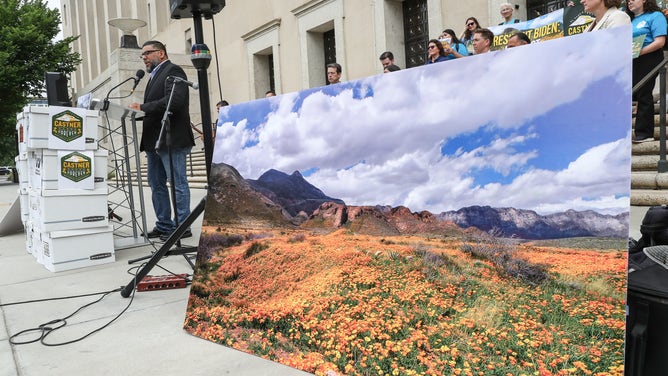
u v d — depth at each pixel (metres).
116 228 5.95
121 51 17.11
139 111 4.41
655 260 1.56
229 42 18.11
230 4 17.78
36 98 22.73
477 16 9.37
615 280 1.35
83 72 40.50
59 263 3.80
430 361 1.61
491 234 1.61
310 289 2.01
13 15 22.30
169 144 3.90
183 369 1.91
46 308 2.82
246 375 1.83
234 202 2.41
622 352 1.32
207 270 2.37
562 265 1.45
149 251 4.50
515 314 1.51
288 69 15.12
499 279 1.57
